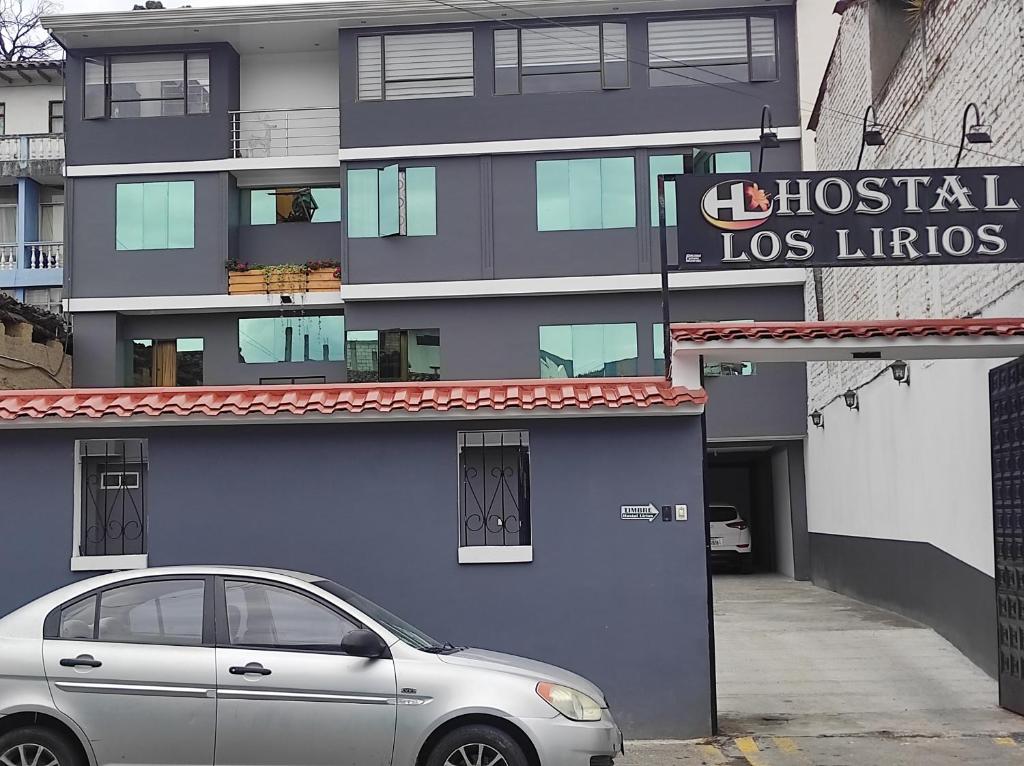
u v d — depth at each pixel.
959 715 10.54
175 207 26.28
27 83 30.77
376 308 25.34
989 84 12.02
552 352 24.98
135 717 6.92
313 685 6.95
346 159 25.28
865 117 17.56
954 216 9.93
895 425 16.77
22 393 10.23
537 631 9.79
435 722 6.91
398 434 10.08
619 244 24.77
